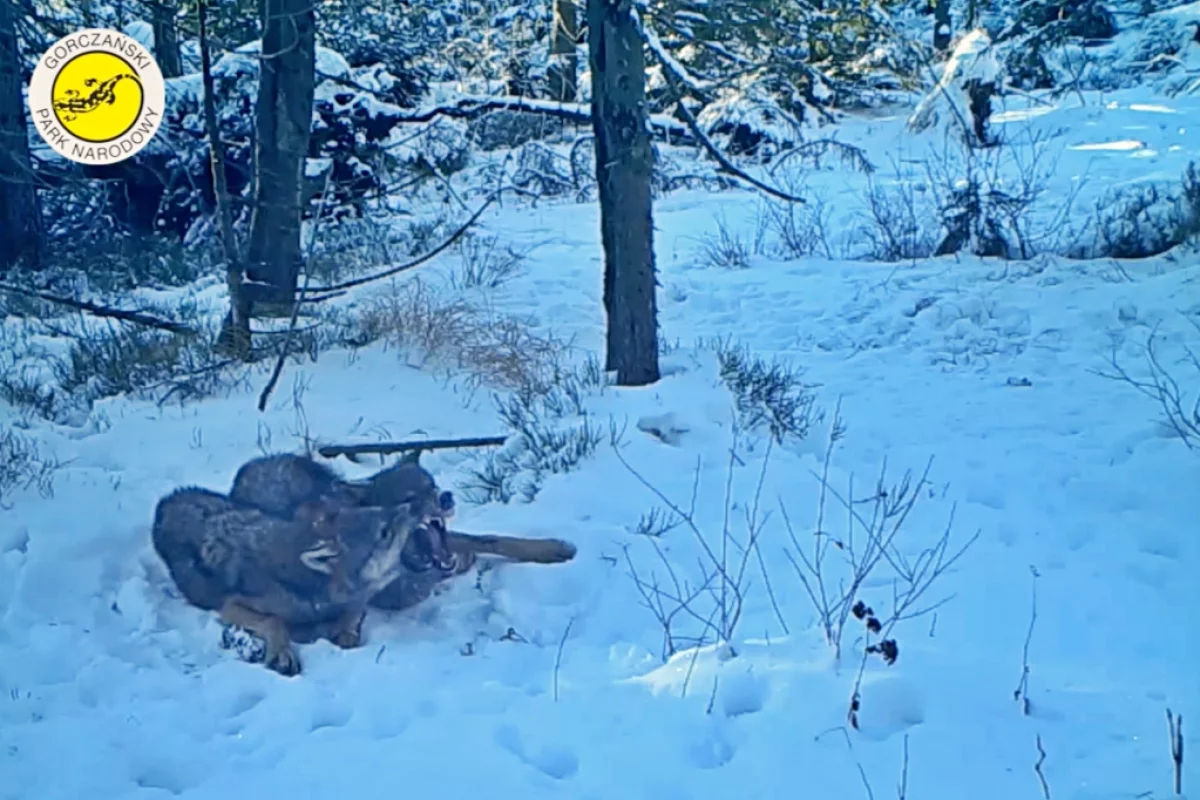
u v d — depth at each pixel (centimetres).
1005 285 1309
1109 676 521
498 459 823
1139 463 809
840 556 678
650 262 963
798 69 1430
